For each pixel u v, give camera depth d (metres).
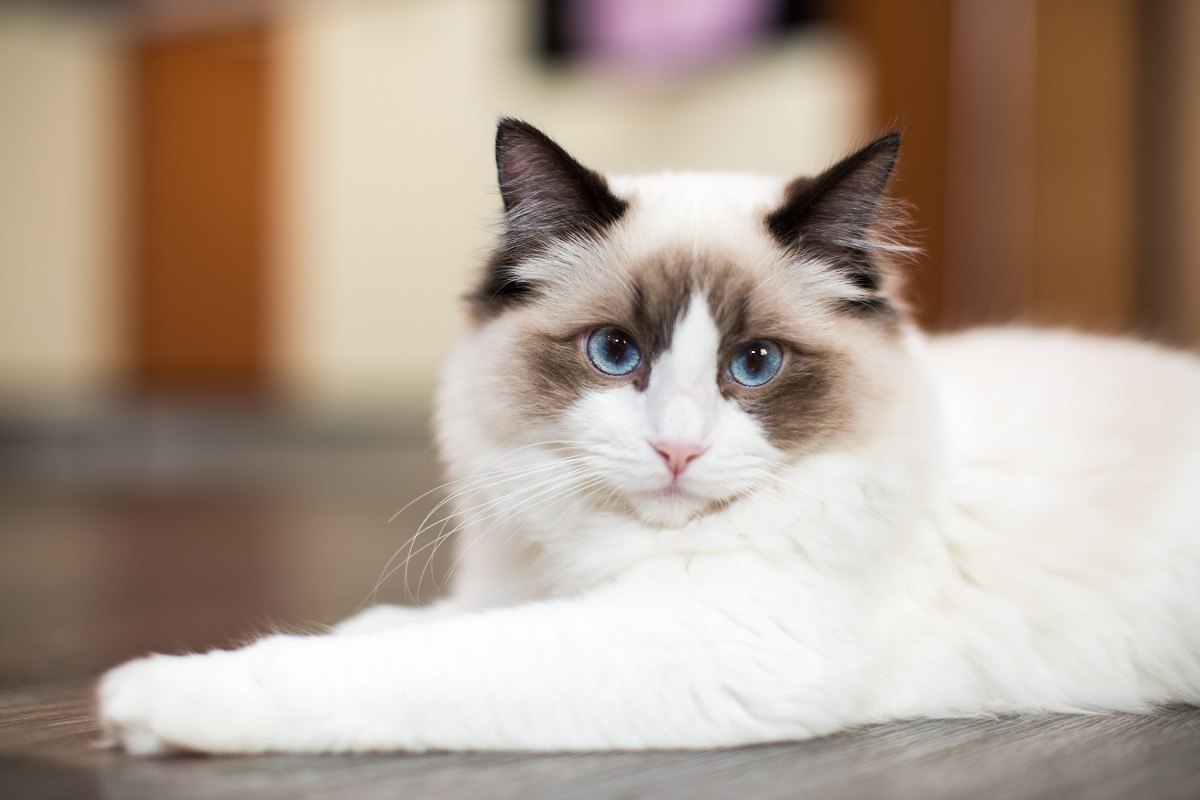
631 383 0.65
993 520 0.67
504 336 0.67
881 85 1.56
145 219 2.76
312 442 2.51
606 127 2.11
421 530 0.70
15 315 2.82
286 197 2.55
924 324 1.48
